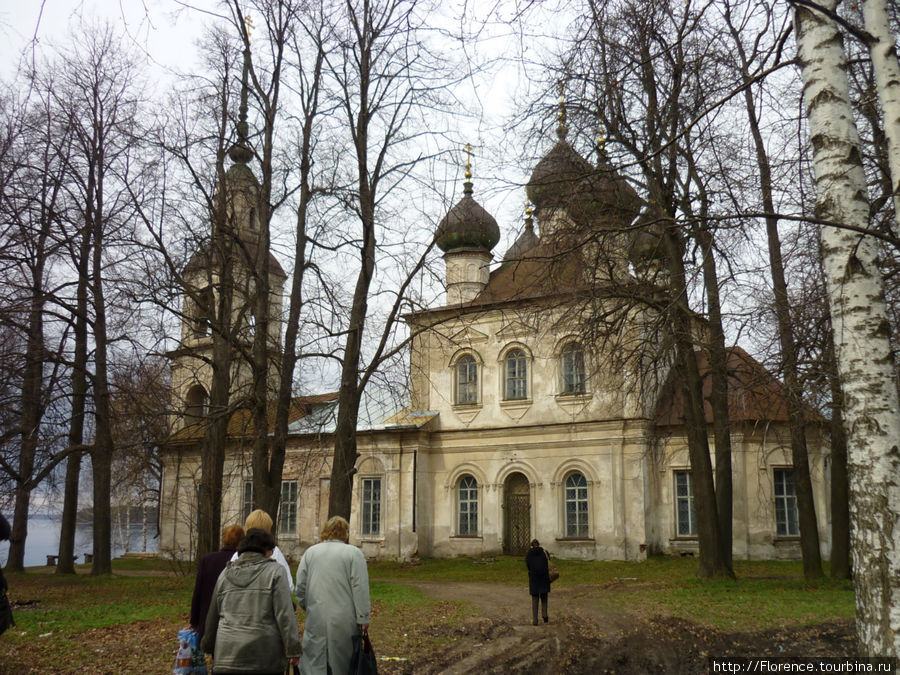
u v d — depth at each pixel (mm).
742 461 31016
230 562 7043
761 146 16203
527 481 35094
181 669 7844
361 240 21812
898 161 7531
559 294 19516
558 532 33469
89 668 10508
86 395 26891
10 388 26750
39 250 25094
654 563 29984
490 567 31234
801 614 15070
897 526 6953
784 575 23938
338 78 21953
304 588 8008
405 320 21641
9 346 26312
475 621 15727
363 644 7793
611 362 20812
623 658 12156
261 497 21297
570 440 33719
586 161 18875
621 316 20094
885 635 6801
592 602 19094
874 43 7793
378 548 35938
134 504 43281
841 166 7719
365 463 37281
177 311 21859
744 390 21219
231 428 40156
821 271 15266
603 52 15781
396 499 36031
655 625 14898
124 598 19344
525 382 35344
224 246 23500
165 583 24500
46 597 19828
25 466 28312
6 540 8219
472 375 36750
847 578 20969
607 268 20188
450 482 36281
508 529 35188
